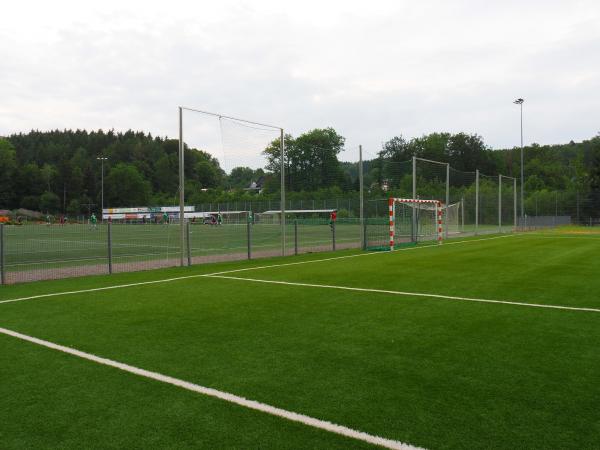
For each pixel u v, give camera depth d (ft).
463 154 264.11
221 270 39.34
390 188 96.89
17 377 13.97
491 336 17.94
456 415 11.13
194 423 10.87
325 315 21.72
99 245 74.23
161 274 37.27
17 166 321.73
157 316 21.88
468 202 102.17
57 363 15.20
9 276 37.50
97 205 312.91
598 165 180.65
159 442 10.02
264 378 13.66
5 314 22.67
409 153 262.88
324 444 9.84
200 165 349.20
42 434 10.48
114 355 15.98
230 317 21.50
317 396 12.32
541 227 130.72
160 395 12.50
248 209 137.80
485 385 12.96
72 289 30.04
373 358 15.42
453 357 15.43
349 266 41.11
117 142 432.25
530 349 16.24
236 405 11.81
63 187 311.47
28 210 303.68
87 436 10.36
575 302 24.31
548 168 261.44
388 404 11.77
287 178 97.86
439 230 71.61
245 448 9.71
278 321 20.63
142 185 323.37
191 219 192.95
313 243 72.49
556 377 13.53
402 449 9.61
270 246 66.64
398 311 22.43
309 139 147.43
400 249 60.18
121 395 12.55
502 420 10.85
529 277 33.04
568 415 11.10
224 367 14.66
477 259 45.32
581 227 136.77
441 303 24.26
